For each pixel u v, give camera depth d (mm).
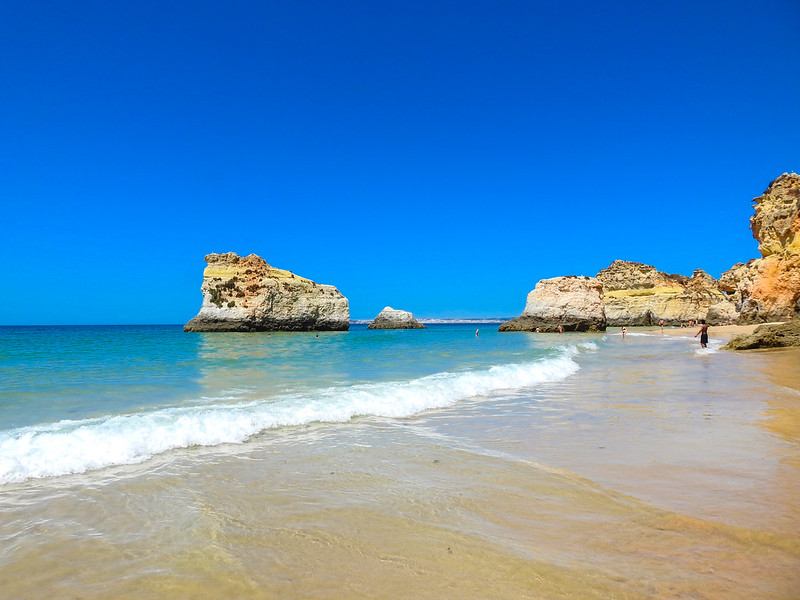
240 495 4688
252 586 3004
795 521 3988
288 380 13500
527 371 15039
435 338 48750
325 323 71125
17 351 23969
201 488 4887
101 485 4934
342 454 6270
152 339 42688
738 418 8641
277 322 66125
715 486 4922
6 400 9711
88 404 9367
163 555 3430
